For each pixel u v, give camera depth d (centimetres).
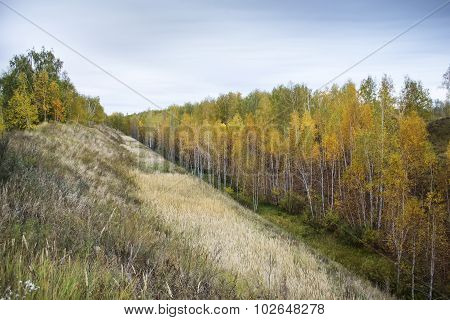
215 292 470
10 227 423
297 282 810
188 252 585
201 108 5678
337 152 2831
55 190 663
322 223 2128
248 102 5150
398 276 1588
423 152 2138
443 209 1942
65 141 1711
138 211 914
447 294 1587
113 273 388
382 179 2222
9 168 685
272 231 1745
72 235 476
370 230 2039
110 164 1750
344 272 1401
